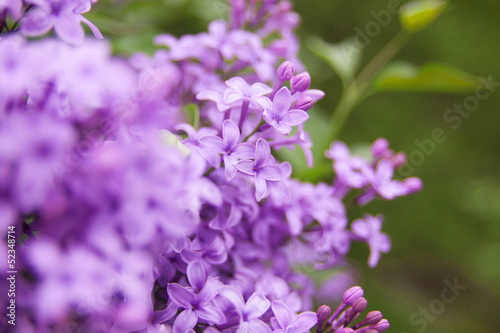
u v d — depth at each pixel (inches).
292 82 14.7
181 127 14.5
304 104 14.6
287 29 17.9
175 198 12.5
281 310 14.2
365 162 16.9
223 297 14.1
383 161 16.8
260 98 14.4
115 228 12.1
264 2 17.6
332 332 14.9
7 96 12.1
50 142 12.0
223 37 16.2
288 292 15.3
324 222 15.9
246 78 16.8
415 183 16.7
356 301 14.8
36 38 14.2
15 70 12.2
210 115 15.2
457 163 53.9
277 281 15.1
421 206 53.2
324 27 44.1
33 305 12.1
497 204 51.4
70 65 12.4
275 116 14.4
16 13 13.2
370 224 17.0
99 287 12.1
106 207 12.0
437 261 53.5
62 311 12.1
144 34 18.5
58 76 12.4
